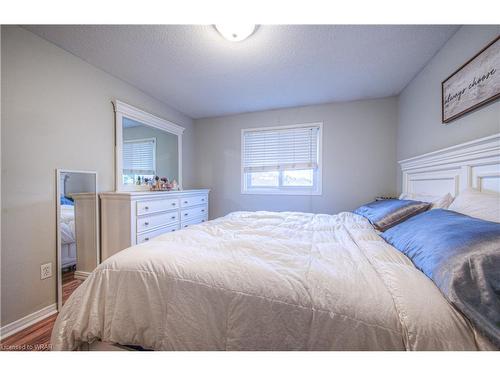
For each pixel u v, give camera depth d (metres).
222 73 2.09
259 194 3.25
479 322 0.54
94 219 1.95
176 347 0.76
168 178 2.94
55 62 1.65
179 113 3.20
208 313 0.75
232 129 3.37
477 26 1.29
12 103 1.40
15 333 1.40
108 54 1.78
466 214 1.06
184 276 0.81
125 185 2.26
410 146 2.25
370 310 0.61
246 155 3.32
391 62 1.89
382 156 2.69
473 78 1.30
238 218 1.89
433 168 1.71
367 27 1.46
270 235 1.36
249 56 1.81
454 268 0.65
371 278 0.74
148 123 2.56
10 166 1.40
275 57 1.82
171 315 0.79
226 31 1.46
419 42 1.61
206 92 2.54
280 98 2.71
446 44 1.61
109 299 0.87
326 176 2.91
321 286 0.70
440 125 1.70
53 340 0.87
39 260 1.55
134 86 2.39
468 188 1.22
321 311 0.64
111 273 0.90
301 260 0.91
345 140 2.83
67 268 1.73
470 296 0.59
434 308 0.59
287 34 1.53
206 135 3.51
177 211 2.59
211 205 3.50
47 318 1.56
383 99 2.67
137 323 0.82
